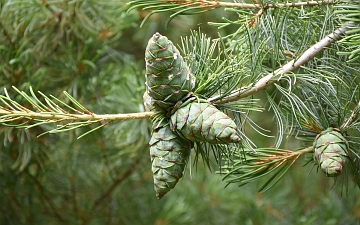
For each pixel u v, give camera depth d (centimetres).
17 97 124
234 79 93
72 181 143
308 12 101
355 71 100
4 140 124
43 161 135
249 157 100
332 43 96
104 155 138
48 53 133
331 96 99
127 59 147
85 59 133
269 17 99
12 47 130
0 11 129
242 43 100
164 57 89
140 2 100
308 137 99
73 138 134
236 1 103
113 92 133
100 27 135
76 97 131
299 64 96
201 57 94
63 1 131
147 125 130
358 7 92
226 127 87
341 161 94
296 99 95
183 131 89
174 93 90
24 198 143
